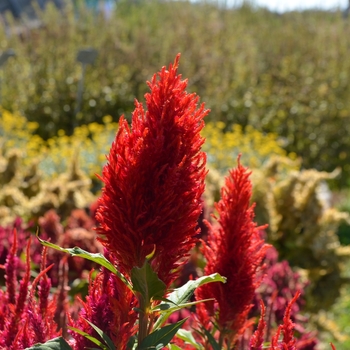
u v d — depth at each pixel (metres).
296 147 12.09
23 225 4.14
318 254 5.70
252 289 1.76
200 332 1.77
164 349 1.62
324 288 5.62
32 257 3.28
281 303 2.83
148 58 14.04
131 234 1.34
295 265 5.75
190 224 1.35
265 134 12.31
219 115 12.43
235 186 1.73
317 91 12.72
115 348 1.43
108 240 1.35
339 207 10.67
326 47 14.93
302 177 6.12
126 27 16.20
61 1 21.84
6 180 6.21
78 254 1.35
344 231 9.15
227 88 12.91
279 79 13.58
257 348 1.56
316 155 11.98
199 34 16.55
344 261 5.73
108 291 1.51
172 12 19.52
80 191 6.08
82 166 8.69
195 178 1.34
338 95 12.70
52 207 5.13
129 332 1.48
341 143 12.07
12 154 6.28
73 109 12.37
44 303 1.64
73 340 1.57
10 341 1.54
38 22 17.92
